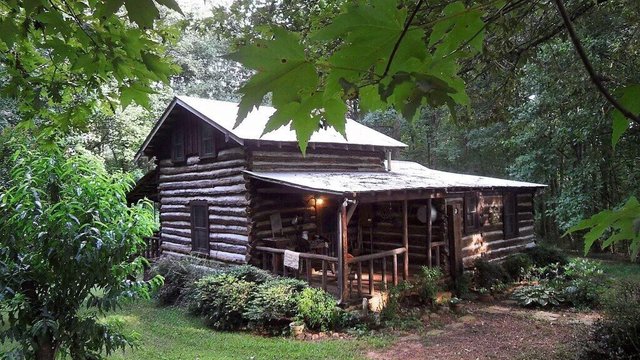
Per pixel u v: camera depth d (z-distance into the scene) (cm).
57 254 335
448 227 1079
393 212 1188
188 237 1227
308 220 1125
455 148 2072
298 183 877
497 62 304
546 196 1911
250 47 90
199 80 2658
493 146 1912
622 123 97
